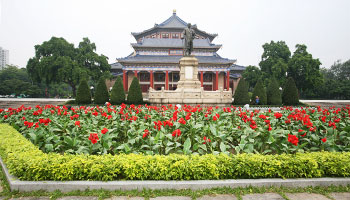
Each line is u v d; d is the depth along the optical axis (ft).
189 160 16.37
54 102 104.99
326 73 285.02
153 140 19.89
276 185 15.93
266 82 162.91
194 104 74.74
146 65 172.45
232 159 16.58
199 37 207.82
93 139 18.34
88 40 161.89
